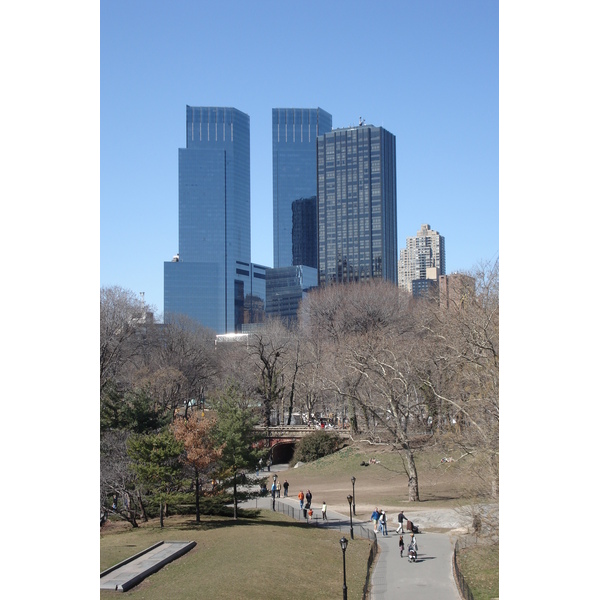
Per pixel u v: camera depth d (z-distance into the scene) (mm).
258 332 108188
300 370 97625
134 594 28969
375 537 42500
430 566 36438
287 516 51125
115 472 45750
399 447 60625
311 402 89812
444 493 57250
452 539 43000
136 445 44188
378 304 99625
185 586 30297
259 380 88125
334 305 103562
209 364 101750
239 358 99125
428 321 67375
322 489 63094
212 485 50656
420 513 50719
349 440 77375
